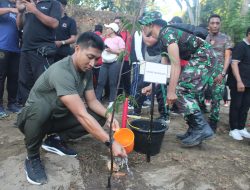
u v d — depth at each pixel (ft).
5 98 18.02
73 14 36.78
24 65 13.69
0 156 10.28
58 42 16.61
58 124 9.51
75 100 8.10
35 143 8.78
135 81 16.20
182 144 12.25
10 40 14.32
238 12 31.17
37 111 8.39
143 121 11.60
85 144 11.42
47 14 13.20
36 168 8.91
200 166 10.49
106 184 9.10
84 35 8.23
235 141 13.97
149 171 9.92
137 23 7.67
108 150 11.01
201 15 45.52
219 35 15.43
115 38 17.81
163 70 9.69
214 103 14.71
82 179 9.22
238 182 9.81
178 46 10.98
